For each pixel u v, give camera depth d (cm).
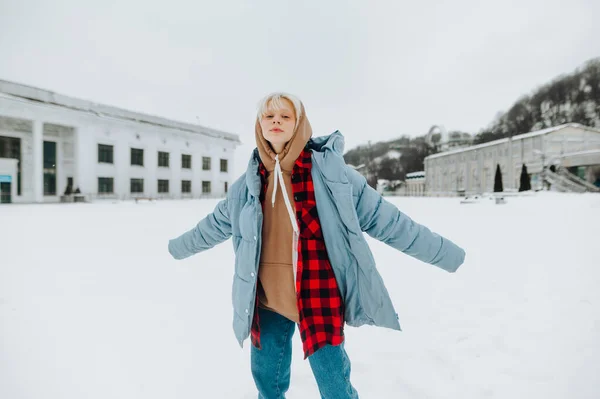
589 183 3459
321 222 136
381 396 196
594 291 354
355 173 144
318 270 135
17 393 201
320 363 133
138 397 199
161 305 357
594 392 185
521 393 191
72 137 3416
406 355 242
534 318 293
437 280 436
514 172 4256
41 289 415
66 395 200
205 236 178
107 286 428
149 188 4000
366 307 138
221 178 5038
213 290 411
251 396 200
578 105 7156
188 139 4488
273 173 145
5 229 1037
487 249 639
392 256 607
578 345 238
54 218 1419
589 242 659
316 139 151
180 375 222
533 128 7912
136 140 3856
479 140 8775
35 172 2975
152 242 790
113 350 257
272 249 142
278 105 136
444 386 203
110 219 1385
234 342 271
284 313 143
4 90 2752
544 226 963
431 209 1875
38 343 268
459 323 293
